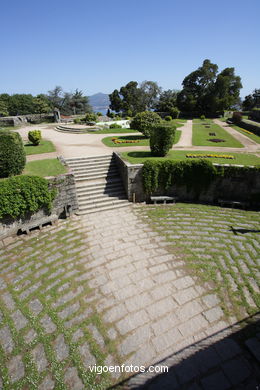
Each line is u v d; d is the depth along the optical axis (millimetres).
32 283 6398
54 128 32062
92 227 9305
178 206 11234
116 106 68625
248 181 11055
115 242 8242
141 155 13750
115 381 4141
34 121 39312
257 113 33656
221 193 11602
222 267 6918
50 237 8617
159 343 4781
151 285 6266
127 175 11109
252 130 26453
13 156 9859
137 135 23078
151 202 11789
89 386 4074
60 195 9773
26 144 18609
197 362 4418
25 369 4348
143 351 4629
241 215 10289
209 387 4012
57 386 4082
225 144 18656
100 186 12070
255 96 57438
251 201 11305
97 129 28094
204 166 11180
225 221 9719
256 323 5164
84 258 7406
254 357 4457
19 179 8492
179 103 57375
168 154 14102
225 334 4945
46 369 4344
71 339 4875
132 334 4965
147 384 4082
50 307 5645
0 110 42469
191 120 44625
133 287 6211
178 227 9211
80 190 11578
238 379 4141
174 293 6000
